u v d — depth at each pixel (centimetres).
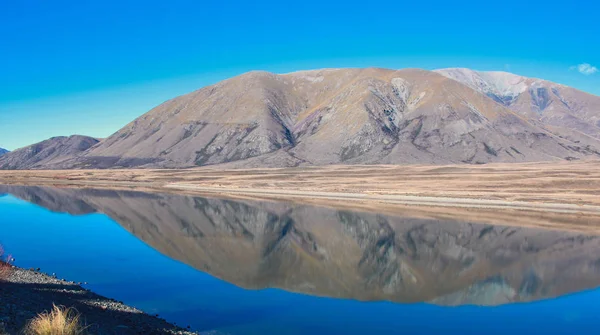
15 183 14762
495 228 5509
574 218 6306
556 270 3494
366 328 2178
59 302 2092
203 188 12056
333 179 13725
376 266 3638
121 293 2678
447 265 3681
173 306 2448
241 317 2292
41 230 5231
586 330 2203
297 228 5609
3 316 1566
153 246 4306
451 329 2194
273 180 13988
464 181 11850
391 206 7894
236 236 5006
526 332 2166
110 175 17888
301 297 2717
